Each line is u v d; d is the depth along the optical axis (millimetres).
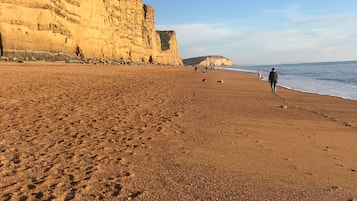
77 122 9625
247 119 11469
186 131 9109
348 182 5414
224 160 6531
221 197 4652
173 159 6500
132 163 6164
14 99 12711
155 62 127375
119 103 13781
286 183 5309
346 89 30109
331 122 11414
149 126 9570
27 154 6484
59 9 45406
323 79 47344
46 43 41094
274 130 9711
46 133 8180
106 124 9570
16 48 35750
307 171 5969
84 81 22125
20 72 23578
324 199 4660
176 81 32094
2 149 6746
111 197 4559
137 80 28625
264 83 35375
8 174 5383
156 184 5117
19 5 37094
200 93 20812
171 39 172250
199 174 5652
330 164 6438
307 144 8070
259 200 4578
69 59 46531
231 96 19906
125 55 86000
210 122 10594
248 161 6508
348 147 7840
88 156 6492
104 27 66562
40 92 15117
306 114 13250
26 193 4641
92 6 59781
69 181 5129
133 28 97188
